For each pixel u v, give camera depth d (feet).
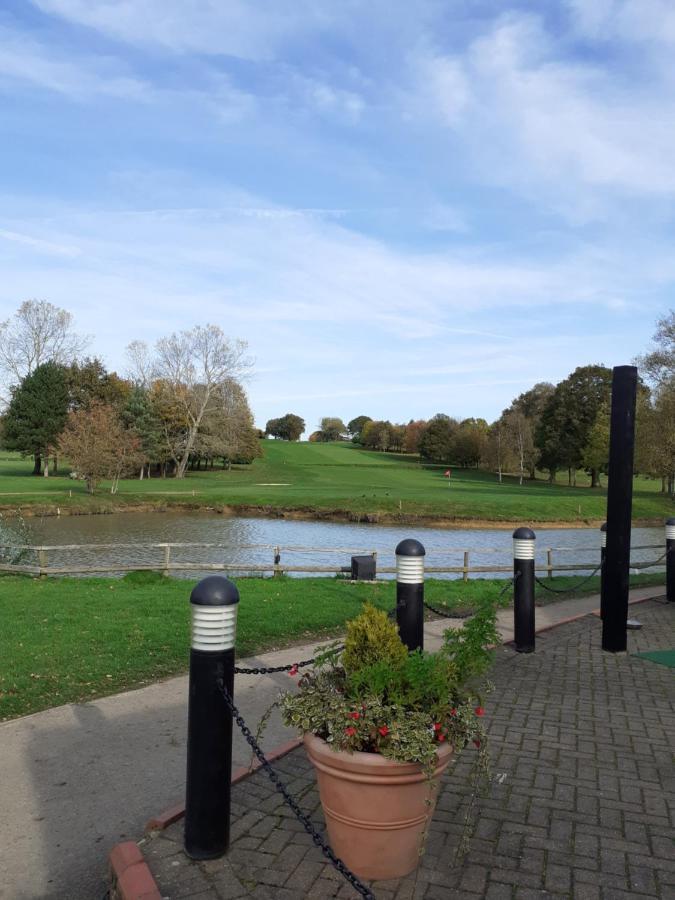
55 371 217.97
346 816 11.41
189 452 245.65
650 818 13.97
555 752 17.35
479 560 75.10
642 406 169.58
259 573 63.98
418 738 10.83
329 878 11.66
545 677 24.22
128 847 12.32
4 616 33.47
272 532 107.76
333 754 11.10
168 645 28.12
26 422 208.54
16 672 24.03
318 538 100.58
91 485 152.76
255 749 11.07
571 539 104.63
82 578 50.85
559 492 197.77
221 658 12.10
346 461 364.58
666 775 16.05
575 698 21.79
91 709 20.89
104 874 12.44
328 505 138.82
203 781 12.08
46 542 89.25
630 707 20.93
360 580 47.73
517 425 266.57
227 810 12.32
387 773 10.87
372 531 111.96
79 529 106.22
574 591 45.91
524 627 27.63
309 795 14.80
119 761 17.10
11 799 15.11
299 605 37.42
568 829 13.48
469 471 321.93
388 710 11.20
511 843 12.93
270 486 196.24
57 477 204.54
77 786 15.72
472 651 12.10
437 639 30.60
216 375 242.17
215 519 126.31
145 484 193.77
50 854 13.02
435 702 11.62
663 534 112.98
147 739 18.51
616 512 28.04
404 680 11.63
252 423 292.61
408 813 11.34
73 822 14.14
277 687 23.36
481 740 12.08
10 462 278.26
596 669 25.31
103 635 29.45
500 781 15.62
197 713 12.09
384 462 367.86
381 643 12.37
